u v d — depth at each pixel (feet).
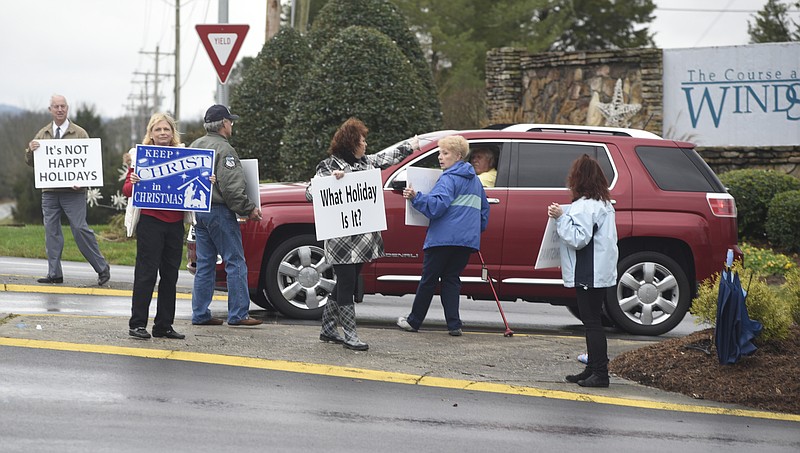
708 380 37.11
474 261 48.19
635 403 35.22
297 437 28.48
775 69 97.71
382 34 93.20
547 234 37.37
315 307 48.21
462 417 31.94
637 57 100.73
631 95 101.14
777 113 97.76
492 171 48.88
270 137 107.14
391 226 47.52
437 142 48.21
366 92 90.22
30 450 25.79
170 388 33.04
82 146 55.16
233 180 42.55
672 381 37.40
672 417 33.73
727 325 37.29
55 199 56.24
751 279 39.14
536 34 182.50
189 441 27.43
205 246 44.29
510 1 184.44
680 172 49.85
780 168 95.96
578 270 36.60
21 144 402.93
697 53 99.60
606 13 208.74
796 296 41.29
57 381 32.99
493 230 47.98
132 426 28.50
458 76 172.04
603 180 36.83
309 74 93.30
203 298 44.39
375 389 34.94
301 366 37.19
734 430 32.40
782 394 36.04
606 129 51.06
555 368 39.65
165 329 40.27
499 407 33.55
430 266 44.62
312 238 48.11
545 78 105.09
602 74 102.32
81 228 56.08
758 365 37.55
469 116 141.79
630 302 49.03
